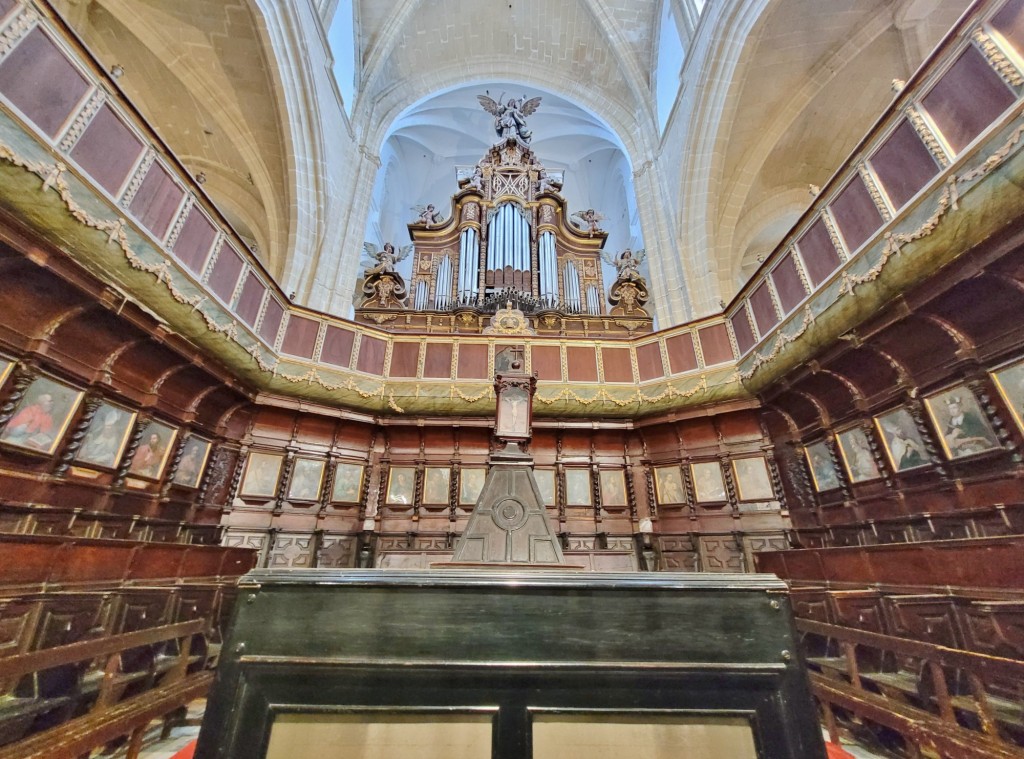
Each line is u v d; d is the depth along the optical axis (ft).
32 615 12.22
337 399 29.12
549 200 51.19
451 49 55.93
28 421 15.92
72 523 17.44
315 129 37.81
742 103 37.45
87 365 18.15
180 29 32.78
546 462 31.68
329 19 41.01
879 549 16.66
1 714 11.00
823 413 23.95
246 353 24.34
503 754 5.05
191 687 13.83
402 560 27.53
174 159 19.51
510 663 5.44
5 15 13.15
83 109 15.57
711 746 5.23
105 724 10.35
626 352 32.78
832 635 15.97
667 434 31.40
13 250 13.94
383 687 5.34
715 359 29.37
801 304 21.91
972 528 16.83
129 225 17.19
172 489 22.47
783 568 22.08
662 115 48.29
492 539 12.27
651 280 43.86
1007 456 15.60
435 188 73.10
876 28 32.83
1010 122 13.10
